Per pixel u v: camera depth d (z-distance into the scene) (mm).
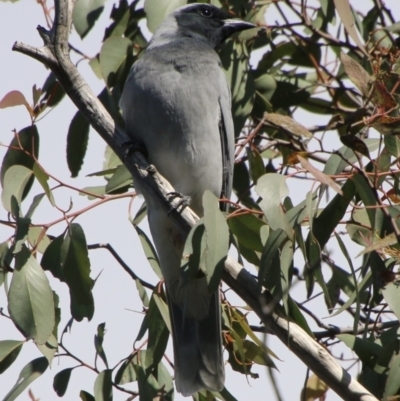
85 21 8359
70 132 8555
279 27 9258
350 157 7043
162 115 8297
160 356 7410
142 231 7938
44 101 8602
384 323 7945
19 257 6957
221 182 8609
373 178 6652
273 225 6406
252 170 8219
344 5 6941
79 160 8602
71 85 7527
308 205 6609
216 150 8477
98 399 7168
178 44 8719
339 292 7828
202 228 6523
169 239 8117
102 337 7379
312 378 7445
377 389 6824
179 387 7703
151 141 8320
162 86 8312
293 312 6727
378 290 6977
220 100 8531
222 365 7738
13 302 6883
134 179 7785
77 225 7234
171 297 7953
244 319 7711
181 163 8391
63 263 7238
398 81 6973
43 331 6891
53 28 7297
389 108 6504
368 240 6848
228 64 9070
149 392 7230
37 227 7488
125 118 8422
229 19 9445
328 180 6129
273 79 9484
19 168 7465
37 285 6934
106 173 8172
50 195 7250
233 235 7527
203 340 7828
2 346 7277
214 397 7770
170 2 8297
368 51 8367
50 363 7156
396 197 6828
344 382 6418
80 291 7262
